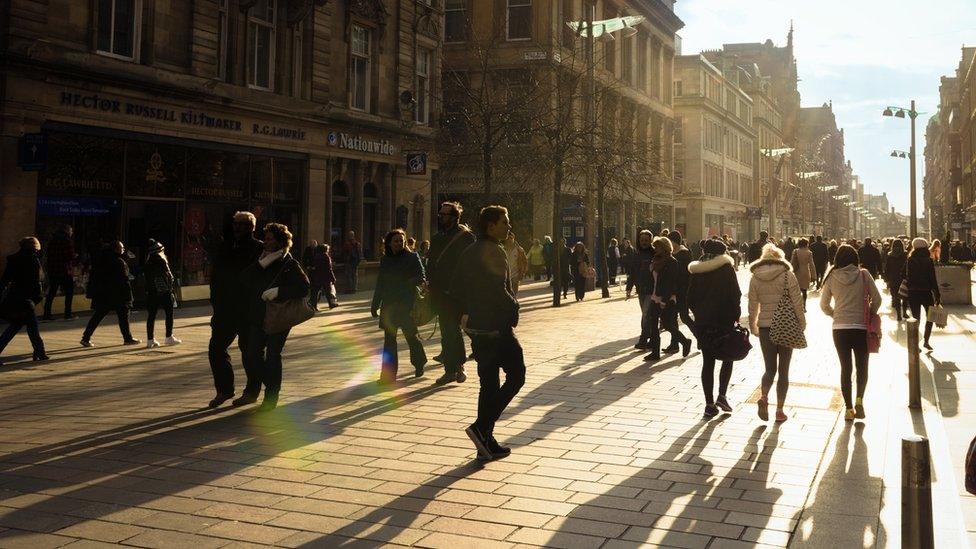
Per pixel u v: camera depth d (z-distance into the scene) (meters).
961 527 4.94
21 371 10.76
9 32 16.52
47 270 17.27
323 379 10.24
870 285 8.10
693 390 9.57
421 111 31.62
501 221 6.41
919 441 3.40
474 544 4.52
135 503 5.22
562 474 5.96
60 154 17.81
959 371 11.14
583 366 11.45
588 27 27.42
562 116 26.45
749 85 87.12
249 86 23.17
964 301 22.70
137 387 9.57
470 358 12.13
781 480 5.84
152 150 19.97
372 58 28.52
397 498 5.36
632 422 7.77
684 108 65.31
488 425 6.34
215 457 6.39
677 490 5.58
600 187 28.97
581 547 4.49
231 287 8.31
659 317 12.08
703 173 66.25
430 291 9.45
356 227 27.56
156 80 19.42
